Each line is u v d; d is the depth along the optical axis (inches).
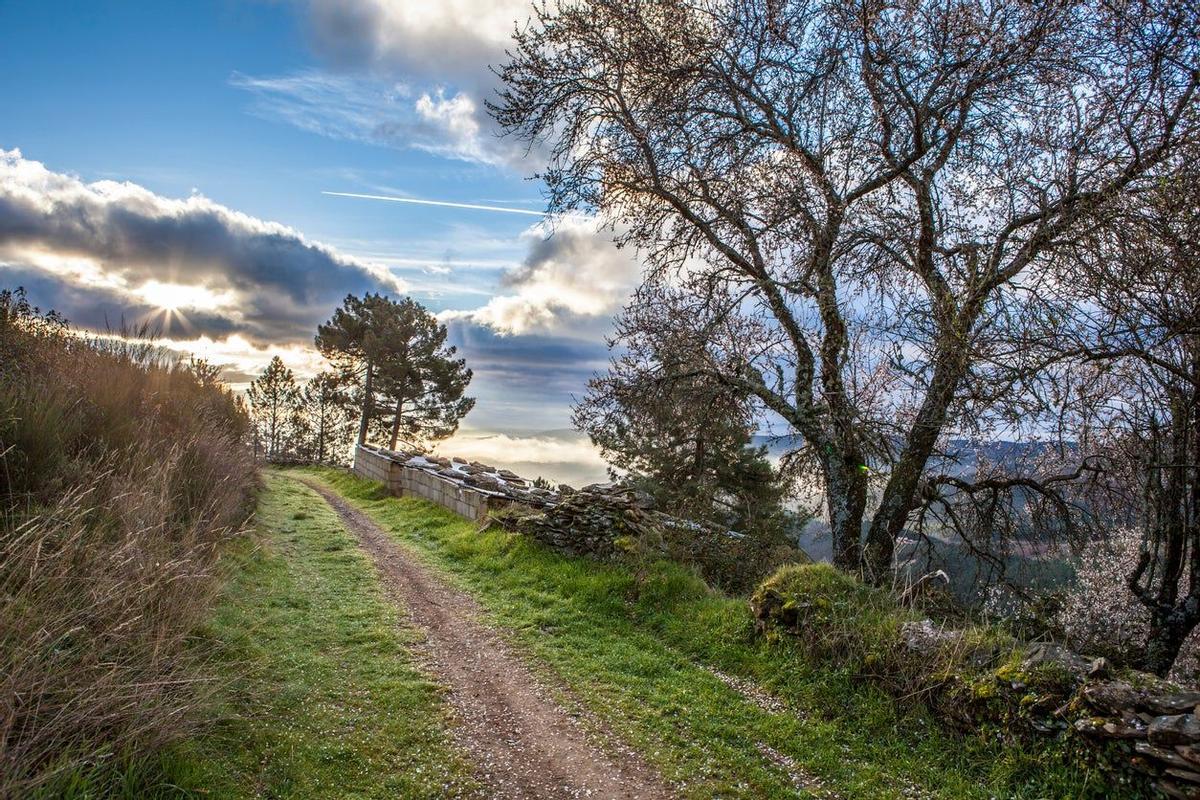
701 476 755.4
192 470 348.5
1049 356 307.3
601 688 245.0
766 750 201.5
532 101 474.0
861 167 427.2
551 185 478.0
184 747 161.8
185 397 461.4
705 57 437.7
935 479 460.8
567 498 464.8
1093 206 302.8
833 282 437.1
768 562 416.8
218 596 269.0
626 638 296.4
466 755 195.0
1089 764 169.5
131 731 148.6
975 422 362.0
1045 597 446.0
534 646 286.2
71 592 163.8
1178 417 304.2
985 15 374.6
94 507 216.7
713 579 385.1
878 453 448.5
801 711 224.5
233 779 162.6
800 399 468.4
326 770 177.0
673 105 434.6
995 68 367.2
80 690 144.2
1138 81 288.7
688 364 494.3
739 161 438.9
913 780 184.2
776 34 409.4
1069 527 424.8
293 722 198.8
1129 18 283.0
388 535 549.6
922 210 420.5
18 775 124.2
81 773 139.9
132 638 174.9
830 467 455.5
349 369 1562.5
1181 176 249.9
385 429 1604.3
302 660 246.5
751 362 483.5
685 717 221.9
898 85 403.9
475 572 411.5
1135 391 310.0
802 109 428.1
